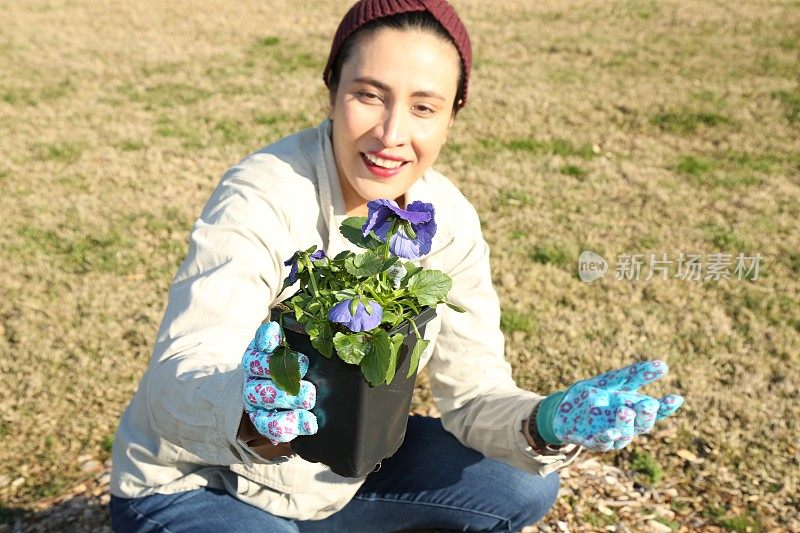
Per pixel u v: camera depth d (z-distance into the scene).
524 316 4.26
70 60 9.36
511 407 1.95
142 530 1.85
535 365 3.87
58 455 3.15
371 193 1.81
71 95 8.20
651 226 5.55
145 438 1.85
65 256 4.83
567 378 3.78
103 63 9.34
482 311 2.11
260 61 9.70
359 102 1.73
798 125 7.69
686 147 7.17
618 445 1.51
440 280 1.42
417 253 1.39
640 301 4.54
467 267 2.08
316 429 1.32
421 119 1.76
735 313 4.46
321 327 1.34
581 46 10.25
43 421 3.34
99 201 5.66
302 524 2.07
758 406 3.59
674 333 4.20
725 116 7.86
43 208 5.50
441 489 2.08
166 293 4.42
